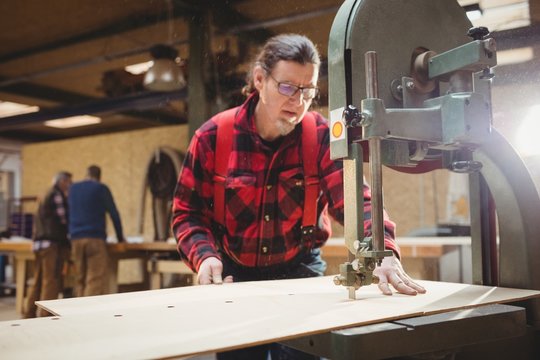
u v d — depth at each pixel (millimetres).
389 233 1130
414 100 871
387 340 668
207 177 1395
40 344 614
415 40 890
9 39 5090
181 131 6762
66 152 7703
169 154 6156
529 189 1020
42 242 4332
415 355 745
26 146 8086
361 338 646
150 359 551
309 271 1452
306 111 1334
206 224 1417
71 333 667
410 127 804
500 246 1051
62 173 4492
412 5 890
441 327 718
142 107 5781
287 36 1338
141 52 5133
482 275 1106
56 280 4344
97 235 4176
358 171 831
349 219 846
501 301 876
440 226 3582
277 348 1331
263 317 748
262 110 1329
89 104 6109
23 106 7406
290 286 1095
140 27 4539
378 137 774
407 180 5137
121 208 7145
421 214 5059
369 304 842
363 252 812
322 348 677
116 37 4836
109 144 7309
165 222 6105
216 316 763
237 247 1396
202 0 3559
